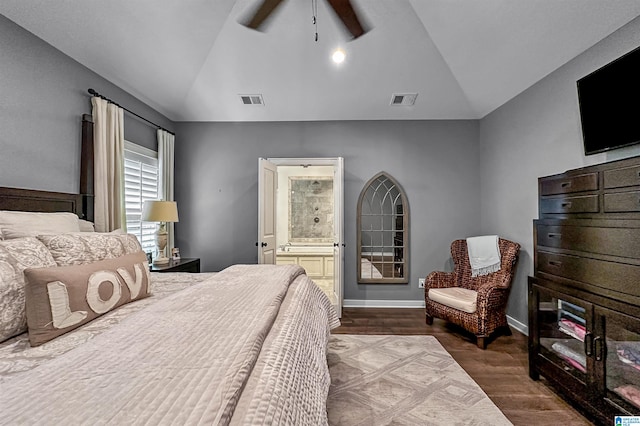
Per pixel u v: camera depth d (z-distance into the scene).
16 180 2.34
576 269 2.12
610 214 1.90
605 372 1.87
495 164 4.22
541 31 2.72
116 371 0.83
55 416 0.65
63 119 2.73
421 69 3.77
